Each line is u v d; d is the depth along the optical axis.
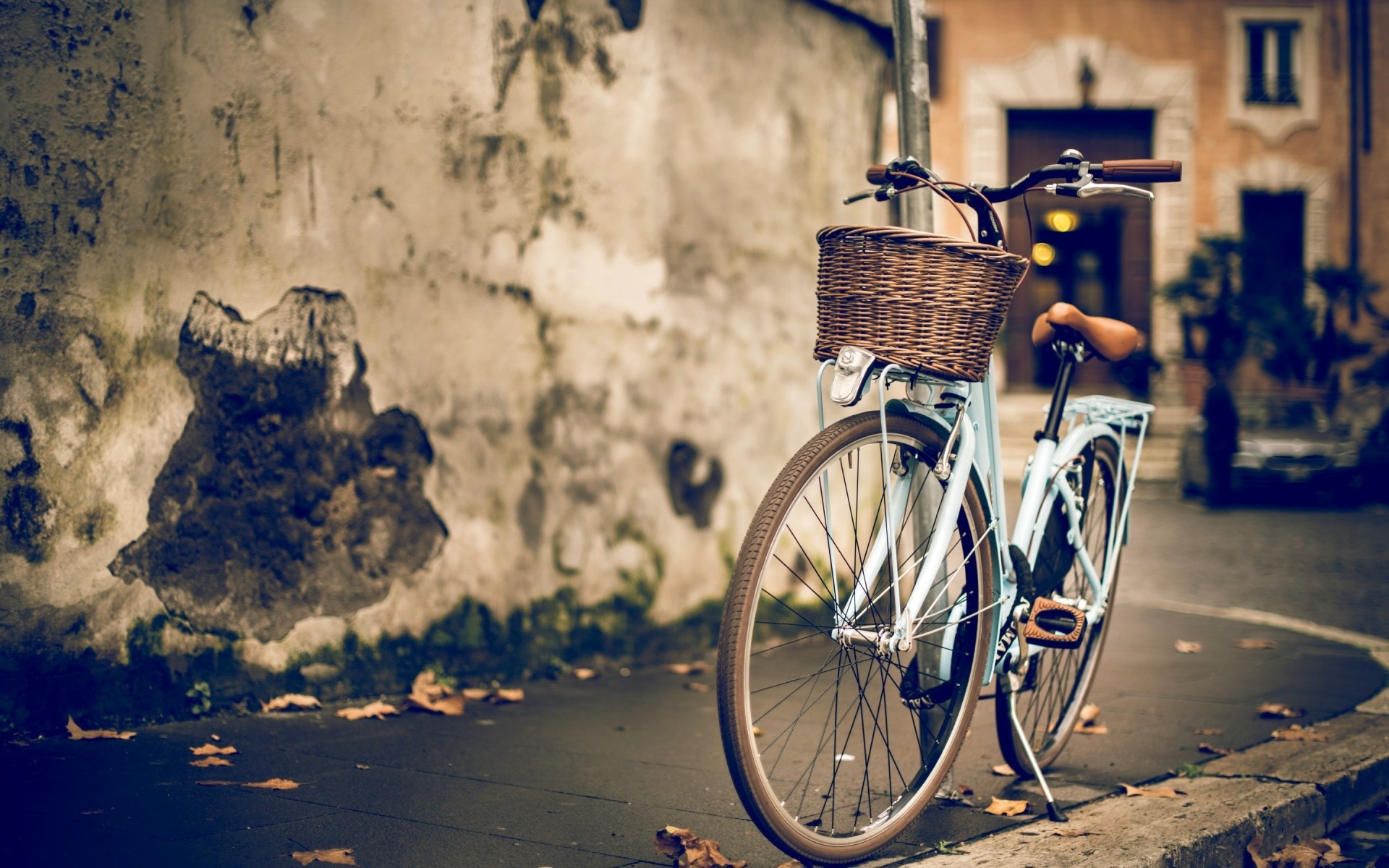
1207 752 4.46
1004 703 3.88
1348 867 3.70
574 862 3.11
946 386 3.49
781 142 6.78
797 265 6.88
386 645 5.11
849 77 7.27
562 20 5.68
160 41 4.45
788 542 6.57
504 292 5.51
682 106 6.21
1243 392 22.88
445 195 5.30
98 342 4.31
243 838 3.16
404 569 5.16
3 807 3.36
